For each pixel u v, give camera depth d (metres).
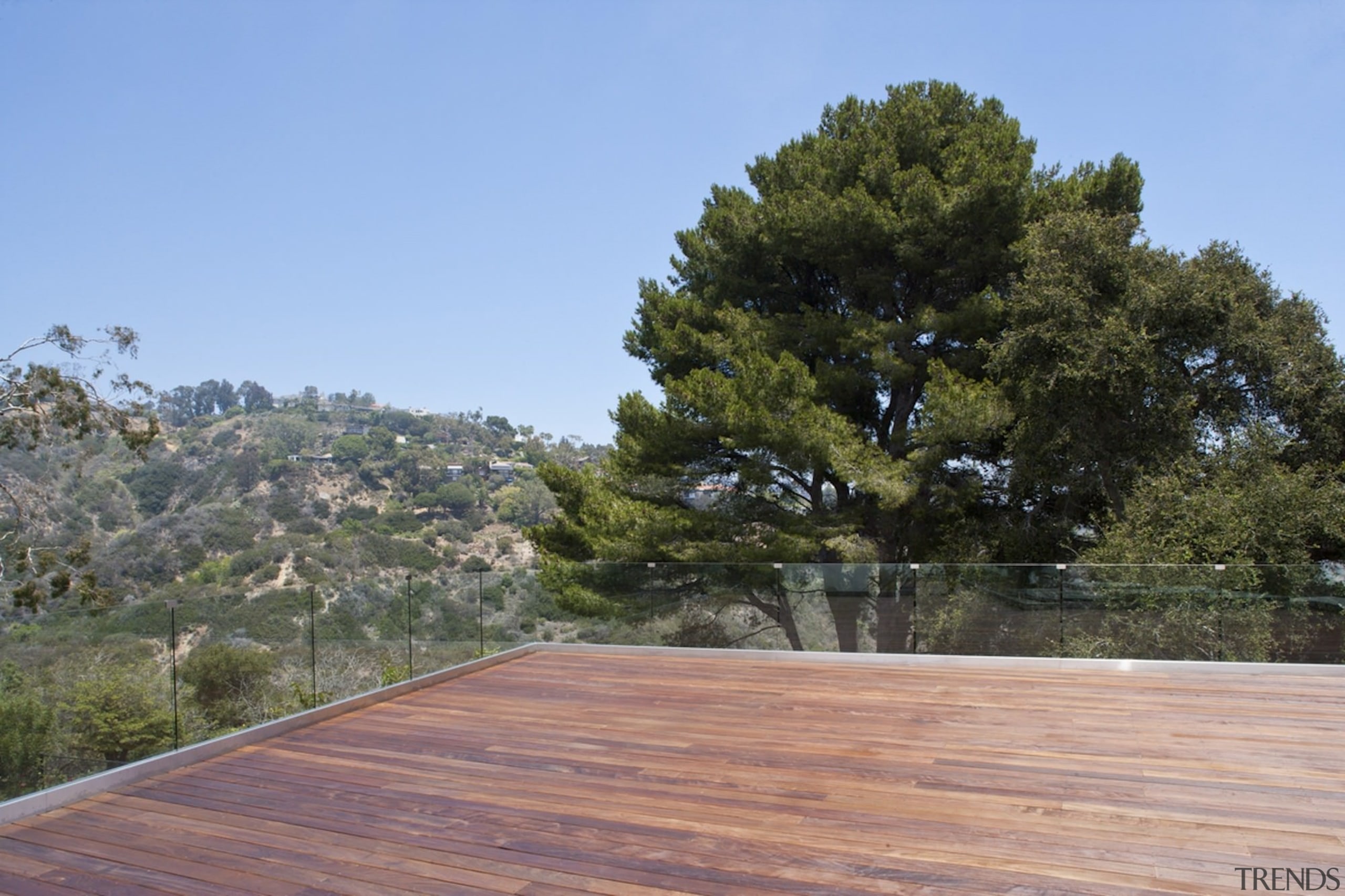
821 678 6.91
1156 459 12.30
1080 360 11.87
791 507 14.38
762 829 3.64
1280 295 13.41
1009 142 13.23
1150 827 3.53
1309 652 7.39
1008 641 8.33
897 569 8.66
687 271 16.39
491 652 8.14
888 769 4.44
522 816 3.87
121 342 19.69
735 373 13.60
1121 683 6.46
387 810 4.00
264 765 4.79
